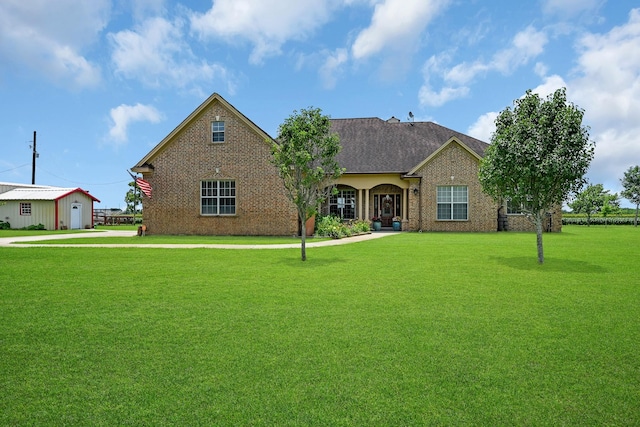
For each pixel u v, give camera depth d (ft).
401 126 100.73
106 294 21.83
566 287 23.45
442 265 32.42
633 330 15.31
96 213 158.81
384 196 93.61
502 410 9.48
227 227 73.15
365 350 13.23
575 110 33.71
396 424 8.90
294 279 26.35
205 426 8.83
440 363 12.15
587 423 8.98
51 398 10.11
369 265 32.63
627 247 46.62
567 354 12.89
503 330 15.33
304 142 37.01
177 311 18.22
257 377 11.21
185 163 74.43
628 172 125.59
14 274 28.37
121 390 10.50
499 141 35.12
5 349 13.47
